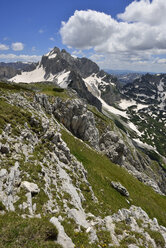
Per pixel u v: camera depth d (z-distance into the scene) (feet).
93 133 272.92
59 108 251.19
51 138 105.29
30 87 393.70
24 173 57.31
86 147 179.22
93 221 54.90
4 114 91.04
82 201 76.59
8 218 37.32
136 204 127.34
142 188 173.06
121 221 61.82
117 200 110.52
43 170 66.44
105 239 45.11
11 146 65.46
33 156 70.90
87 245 39.81
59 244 35.27
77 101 276.21
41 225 36.91
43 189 57.11
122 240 48.26
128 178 175.32
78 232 43.50
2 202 40.37
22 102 150.82
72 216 51.62
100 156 187.83
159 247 55.36
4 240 31.17
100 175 134.72
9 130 75.56
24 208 43.83
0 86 190.29
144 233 58.03
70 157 107.45
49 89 424.46
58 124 197.98
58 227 40.88
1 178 46.62
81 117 256.32
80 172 103.65
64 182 74.54
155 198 164.55
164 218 131.75
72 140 168.04
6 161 55.67
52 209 51.80
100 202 88.69
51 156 88.74
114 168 177.68
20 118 98.68
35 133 97.45
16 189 49.11
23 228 34.58
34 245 32.32
